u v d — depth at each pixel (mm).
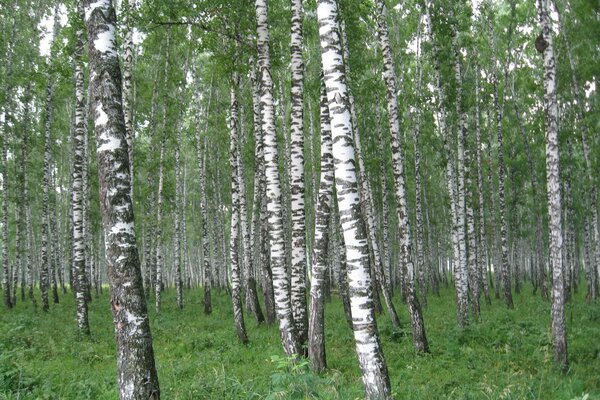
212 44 12773
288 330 9664
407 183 33094
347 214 6004
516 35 23359
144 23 12203
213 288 35938
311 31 19000
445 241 42094
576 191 29125
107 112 5910
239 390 7074
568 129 22125
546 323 14648
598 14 12828
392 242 38906
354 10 13609
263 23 10719
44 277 20656
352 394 6387
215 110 25875
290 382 5305
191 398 6996
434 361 10125
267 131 10328
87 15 6105
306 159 29297
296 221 10266
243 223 18016
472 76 23422
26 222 28406
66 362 10312
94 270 34281
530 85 20922
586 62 15891
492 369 9305
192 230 46469
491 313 18766
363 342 5797
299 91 10195
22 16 22156
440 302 24516
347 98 6227
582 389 7711
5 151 22484
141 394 5422
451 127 26062
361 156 17188
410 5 22938
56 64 13070
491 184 25469
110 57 6043
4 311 20125
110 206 5730
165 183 22203
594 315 15914
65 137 32719
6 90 21094
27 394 7156
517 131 28438
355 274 5914
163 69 22734
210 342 12688
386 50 12383
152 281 31062
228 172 33688
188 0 12258
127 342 5504
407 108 22281
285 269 9906
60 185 35719
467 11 18234
